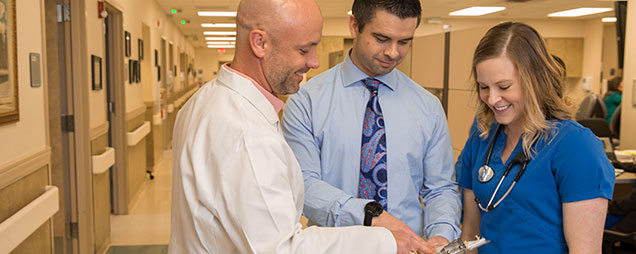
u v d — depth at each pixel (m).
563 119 1.36
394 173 1.67
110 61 5.40
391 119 1.68
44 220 2.64
